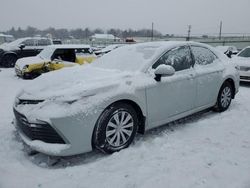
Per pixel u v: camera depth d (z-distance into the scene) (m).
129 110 3.36
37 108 3.03
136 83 3.46
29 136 3.17
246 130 4.10
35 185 2.63
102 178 2.75
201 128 4.18
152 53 3.97
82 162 3.10
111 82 3.30
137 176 2.77
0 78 10.13
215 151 3.34
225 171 2.86
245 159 3.13
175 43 4.26
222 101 5.01
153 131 4.03
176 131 4.04
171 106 3.91
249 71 8.12
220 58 5.09
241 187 2.58
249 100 6.18
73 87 3.14
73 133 2.93
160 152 3.31
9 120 4.70
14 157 3.20
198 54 4.56
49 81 3.49
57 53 10.09
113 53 4.64
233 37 42.53
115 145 3.27
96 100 3.05
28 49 14.05
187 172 2.84
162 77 3.77
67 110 2.90
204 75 4.43
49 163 3.08
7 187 2.59
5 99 6.48
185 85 4.07
